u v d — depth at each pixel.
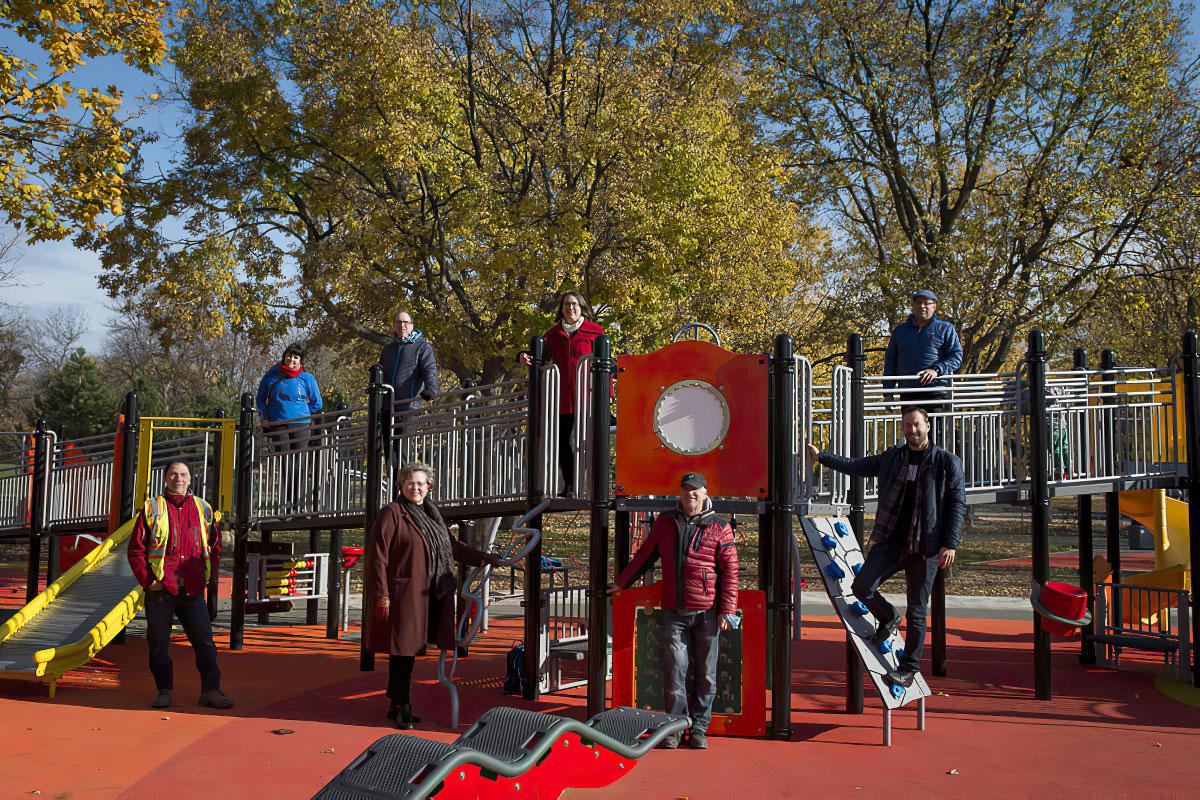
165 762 5.95
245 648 11.06
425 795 3.71
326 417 10.67
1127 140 23.53
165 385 65.50
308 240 22.62
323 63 19.97
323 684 8.82
